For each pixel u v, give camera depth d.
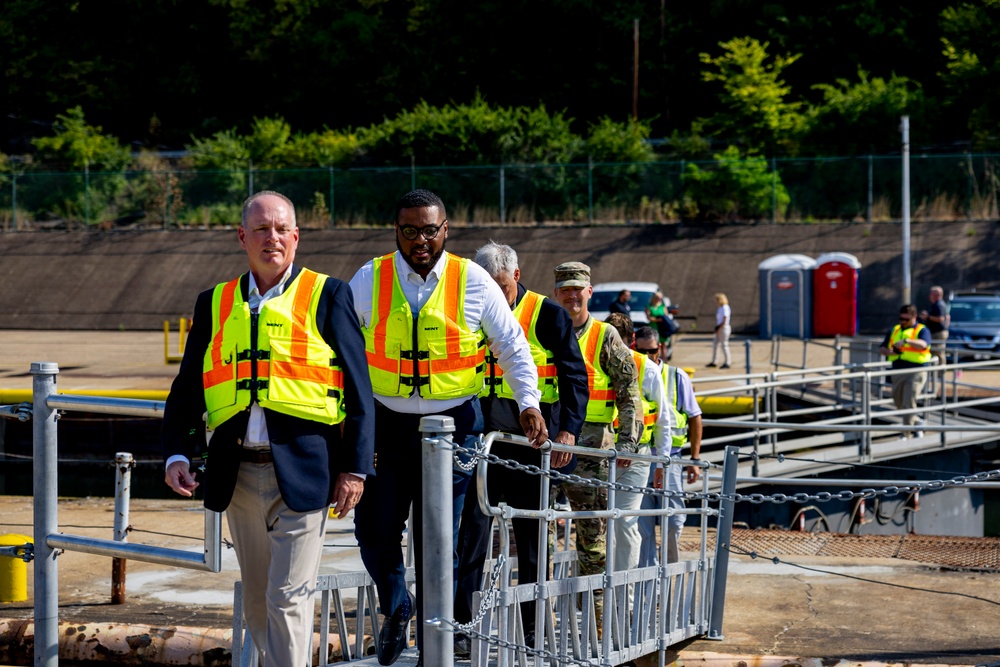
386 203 103.25
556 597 14.45
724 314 60.59
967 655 16.47
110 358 68.56
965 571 22.09
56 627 12.55
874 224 92.69
